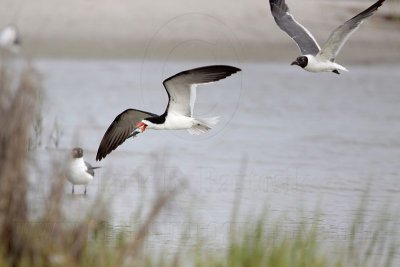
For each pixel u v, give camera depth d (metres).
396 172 18.72
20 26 33.31
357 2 39.09
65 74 30.47
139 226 11.61
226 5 36.50
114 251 9.73
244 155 19.95
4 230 9.12
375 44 37.91
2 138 9.08
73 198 14.33
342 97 29.81
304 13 37.31
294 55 35.38
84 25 34.47
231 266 9.96
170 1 36.16
